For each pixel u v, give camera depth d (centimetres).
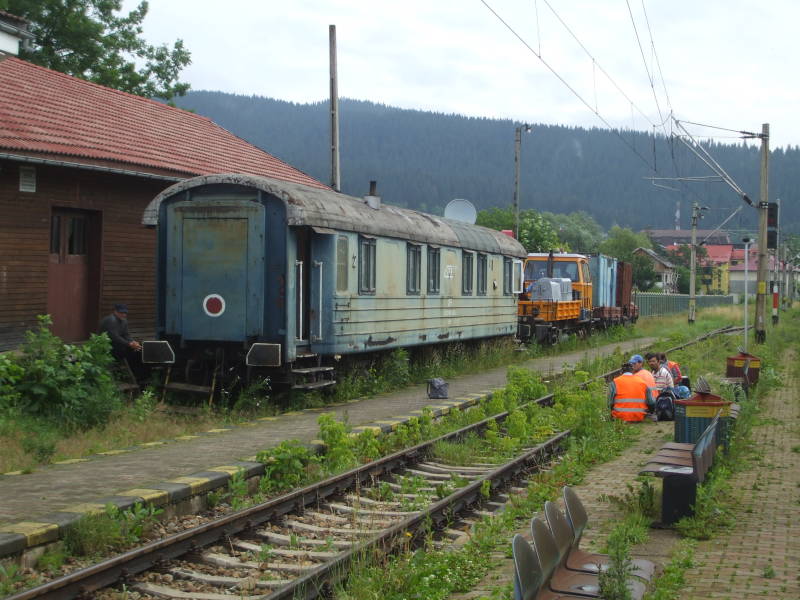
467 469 1023
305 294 1434
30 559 602
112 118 1867
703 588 603
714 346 2838
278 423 1232
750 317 5459
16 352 1321
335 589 587
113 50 3247
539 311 2766
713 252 12444
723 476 938
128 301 1653
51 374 1161
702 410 1052
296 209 1355
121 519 680
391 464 1005
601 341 3303
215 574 631
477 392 1702
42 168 1445
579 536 605
